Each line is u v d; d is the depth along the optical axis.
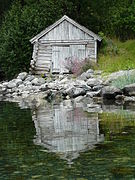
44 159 10.35
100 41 39.62
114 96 23.72
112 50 39.97
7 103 24.92
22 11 43.69
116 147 11.26
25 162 10.16
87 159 10.20
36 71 39.50
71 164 9.83
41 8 44.16
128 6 48.03
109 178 8.75
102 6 48.78
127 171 9.16
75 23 38.91
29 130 14.55
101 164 9.73
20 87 32.56
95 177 8.84
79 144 11.84
